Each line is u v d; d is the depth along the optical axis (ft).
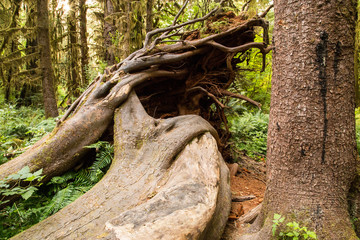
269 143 9.16
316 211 7.83
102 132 12.42
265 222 8.57
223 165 13.24
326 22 7.62
